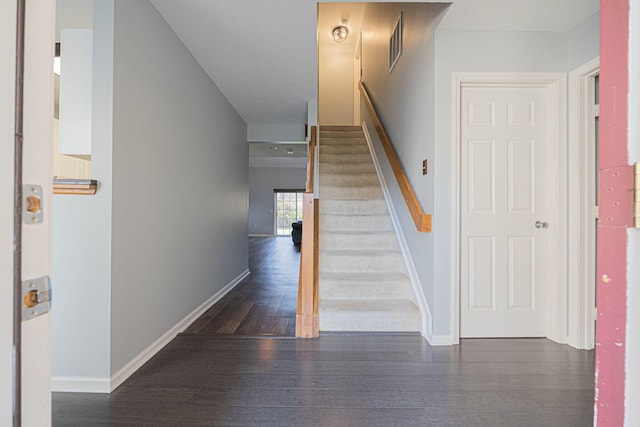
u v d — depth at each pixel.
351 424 1.62
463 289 2.66
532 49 2.55
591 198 2.50
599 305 0.69
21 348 0.51
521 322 2.68
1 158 0.47
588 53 2.38
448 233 2.56
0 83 0.47
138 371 2.11
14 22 0.49
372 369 2.16
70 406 1.74
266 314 3.27
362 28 6.47
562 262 2.57
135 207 2.12
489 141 2.65
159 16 2.37
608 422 0.67
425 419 1.66
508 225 2.66
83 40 2.09
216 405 1.76
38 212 0.54
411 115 3.18
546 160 2.65
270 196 13.48
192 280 3.04
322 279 3.10
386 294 3.08
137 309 2.15
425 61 2.75
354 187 4.33
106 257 1.88
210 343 2.56
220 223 3.85
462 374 2.10
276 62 3.09
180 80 2.74
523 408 1.75
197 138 3.12
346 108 7.50
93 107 1.87
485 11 2.29
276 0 2.20
